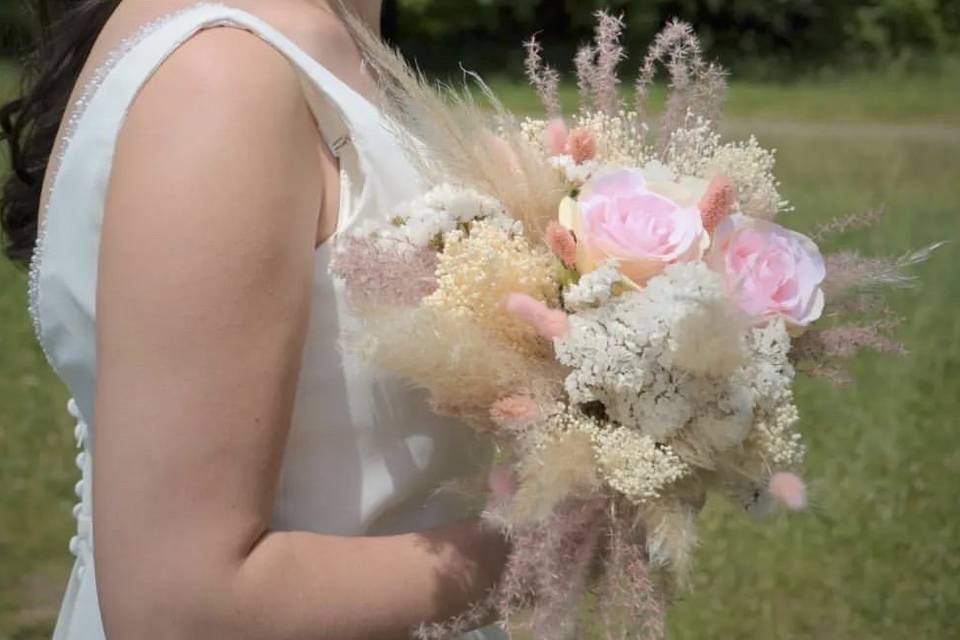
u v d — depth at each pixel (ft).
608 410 4.82
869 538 17.17
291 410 4.62
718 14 55.57
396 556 4.79
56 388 21.89
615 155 5.45
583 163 5.25
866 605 15.79
